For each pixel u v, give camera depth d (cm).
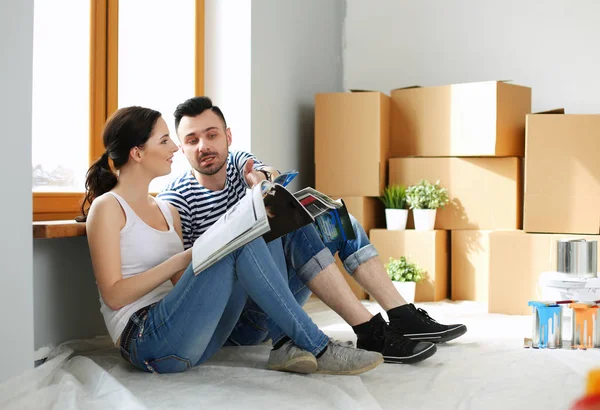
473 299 358
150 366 194
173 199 239
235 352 225
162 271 191
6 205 177
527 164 327
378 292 238
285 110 373
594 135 317
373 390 182
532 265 311
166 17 311
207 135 237
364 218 373
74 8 255
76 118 257
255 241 183
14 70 178
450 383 189
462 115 360
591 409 165
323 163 381
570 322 260
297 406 166
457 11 415
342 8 441
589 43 389
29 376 181
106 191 215
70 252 228
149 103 302
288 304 187
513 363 212
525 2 400
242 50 333
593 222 316
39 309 213
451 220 366
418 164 373
